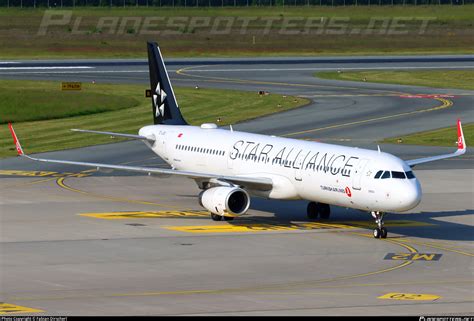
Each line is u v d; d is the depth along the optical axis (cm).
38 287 11194
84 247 13675
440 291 11081
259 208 17312
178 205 17550
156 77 19100
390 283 11550
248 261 12850
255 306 10200
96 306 10175
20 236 14475
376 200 14075
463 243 14325
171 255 13200
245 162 16325
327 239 14512
